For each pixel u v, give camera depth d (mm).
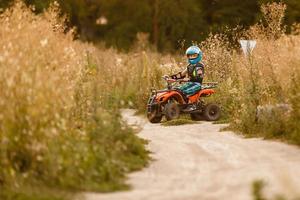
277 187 17734
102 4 106312
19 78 20141
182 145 27109
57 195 18328
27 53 21766
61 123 21922
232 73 42062
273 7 41594
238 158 23359
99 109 24312
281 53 30047
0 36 22875
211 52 46406
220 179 19672
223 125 35062
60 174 19609
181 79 39938
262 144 26516
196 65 40219
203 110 39281
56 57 23188
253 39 41562
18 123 19984
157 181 20172
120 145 23156
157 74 45531
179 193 18234
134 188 19406
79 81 27953
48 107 20438
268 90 31062
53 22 29703
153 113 38719
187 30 93812
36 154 19703
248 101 31094
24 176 19281
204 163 22750
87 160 20734
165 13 96812
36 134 19812
